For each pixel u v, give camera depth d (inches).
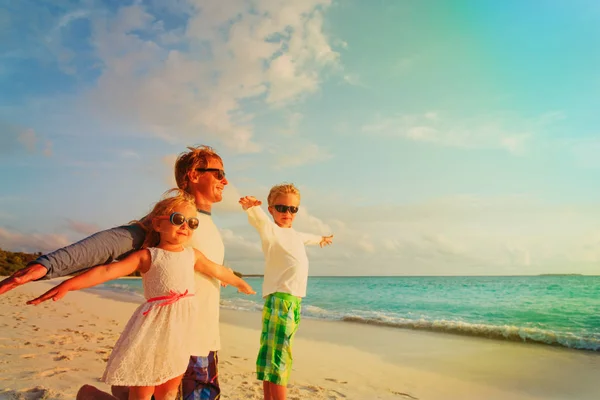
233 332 387.2
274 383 122.7
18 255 1551.4
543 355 293.0
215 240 100.6
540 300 712.4
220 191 103.0
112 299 693.3
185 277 87.9
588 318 473.7
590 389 215.5
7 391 146.2
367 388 207.2
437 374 242.4
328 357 284.7
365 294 992.9
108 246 78.9
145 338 82.4
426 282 1587.1
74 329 313.1
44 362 193.2
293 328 129.3
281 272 132.8
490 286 1147.9
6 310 411.5
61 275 71.7
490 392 209.3
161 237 90.1
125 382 79.2
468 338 358.3
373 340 350.3
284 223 149.7
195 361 90.0
